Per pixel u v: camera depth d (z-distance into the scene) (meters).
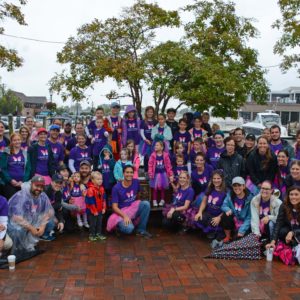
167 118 8.91
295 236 5.45
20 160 6.89
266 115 22.19
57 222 6.55
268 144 6.88
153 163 7.40
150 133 8.50
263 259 5.57
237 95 10.70
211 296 4.34
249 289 4.53
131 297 4.30
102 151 7.39
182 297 4.31
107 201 7.35
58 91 11.38
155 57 10.39
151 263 5.37
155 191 7.47
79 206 6.84
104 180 7.33
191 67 10.02
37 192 5.77
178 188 7.04
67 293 4.39
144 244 6.25
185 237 6.66
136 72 10.14
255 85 11.46
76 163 7.62
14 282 4.68
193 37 11.22
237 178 6.16
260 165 6.57
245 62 11.38
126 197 6.68
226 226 6.24
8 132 15.59
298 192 5.47
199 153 7.05
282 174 6.52
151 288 4.54
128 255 5.70
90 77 11.10
